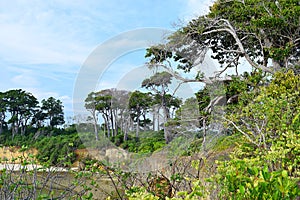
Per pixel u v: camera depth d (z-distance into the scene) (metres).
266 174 1.85
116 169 4.24
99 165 4.34
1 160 4.02
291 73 5.37
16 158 3.99
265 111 4.02
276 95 4.70
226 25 11.88
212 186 2.37
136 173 4.23
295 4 10.31
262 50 11.26
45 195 3.44
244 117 4.76
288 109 3.88
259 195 1.82
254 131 4.27
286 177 1.82
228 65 12.11
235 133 4.96
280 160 2.93
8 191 3.46
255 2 11.06
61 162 4.24
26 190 3.67
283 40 11.27
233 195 2.00
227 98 8.06
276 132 3.72
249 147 3.78
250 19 11.49
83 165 4.49
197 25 11.21
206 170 3.64
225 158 4.27
